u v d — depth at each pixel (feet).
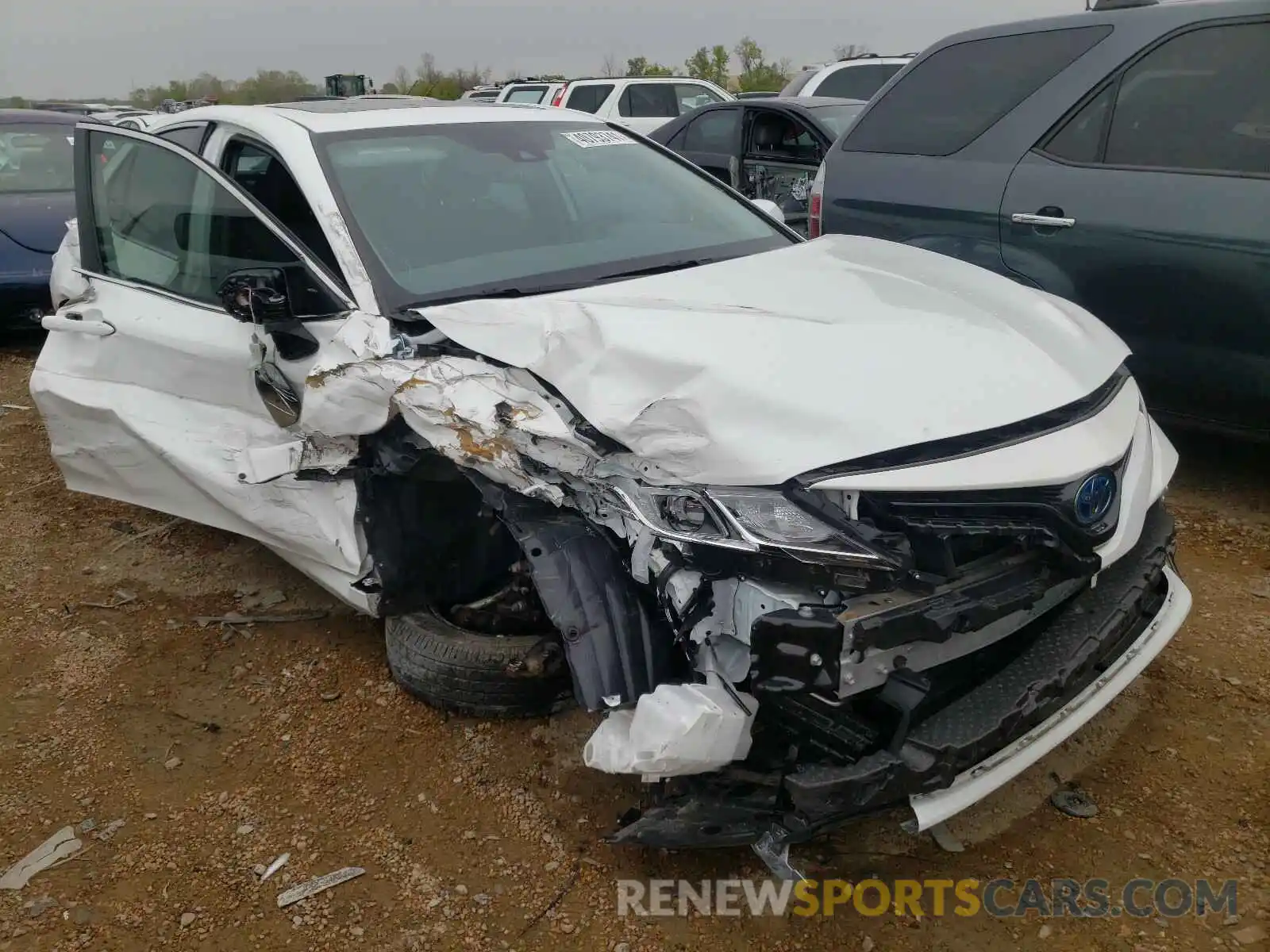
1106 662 8.16
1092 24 14.57
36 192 24.27
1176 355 13.48
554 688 9.61
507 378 8.32
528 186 11.68
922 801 6.96
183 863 8.55
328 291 9.96
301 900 8.08
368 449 9.43
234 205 10.93
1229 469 15.39
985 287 9.87
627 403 7.52
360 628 12.04
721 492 7.13
